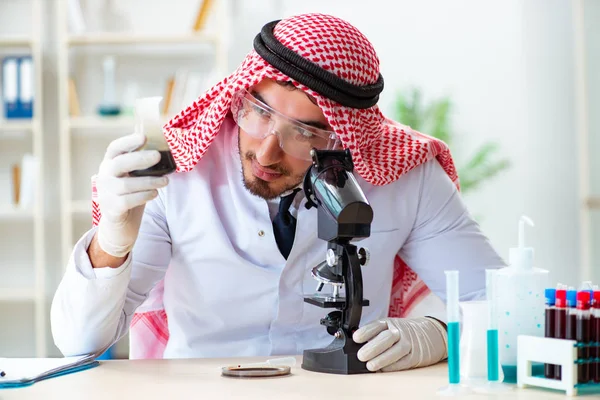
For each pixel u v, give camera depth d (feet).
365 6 16.43
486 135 16.49
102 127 16.05
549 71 16.46
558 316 3.97
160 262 5.75
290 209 5.83
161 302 6.32
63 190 15.26
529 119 16.51
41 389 4.06
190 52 15.89
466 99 16.49
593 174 16.03
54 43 16.11
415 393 3.94
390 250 6.10
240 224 5.84
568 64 16.46
